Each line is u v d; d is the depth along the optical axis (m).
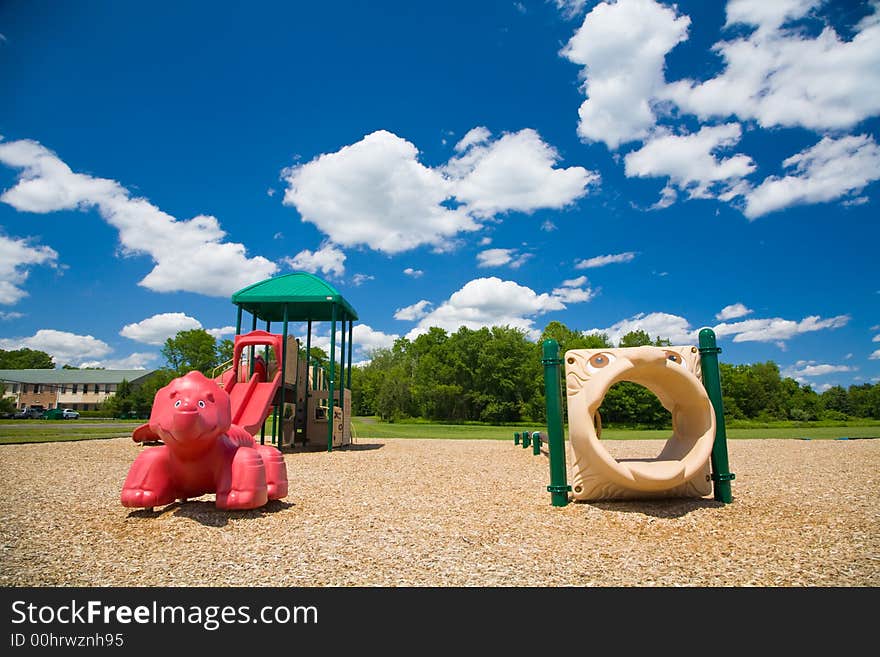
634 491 6.29
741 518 5.61
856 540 4.78
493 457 13.20
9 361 94.06
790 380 66.94
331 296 15.72
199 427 5.43
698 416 6.46
